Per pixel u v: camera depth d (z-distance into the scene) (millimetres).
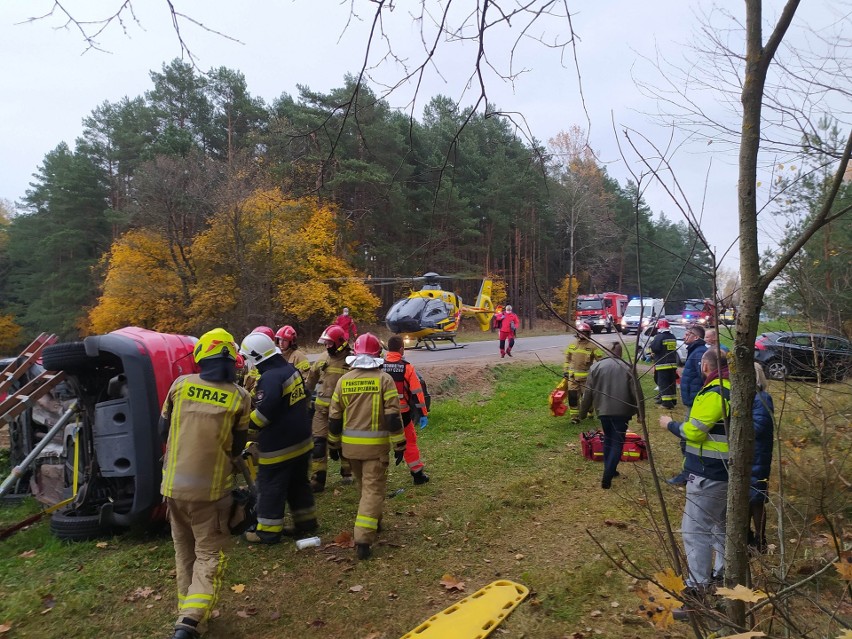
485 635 3623
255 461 5930
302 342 33188
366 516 4844
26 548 5176
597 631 3686
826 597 3555
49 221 39344
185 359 5469
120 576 4547
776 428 2875
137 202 29344
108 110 40875
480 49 2502
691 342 6750
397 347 6930
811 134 2805
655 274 17281
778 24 1912
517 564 4707
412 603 4117
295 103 27719
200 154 29688
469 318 40781
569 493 6406
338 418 5004
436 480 7004
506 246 34531
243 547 5117
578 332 2189
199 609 3557
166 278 29609
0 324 40688
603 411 6371
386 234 32000
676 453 7660
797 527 3252
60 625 3875
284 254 27516
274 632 3775
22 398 5309
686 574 2461
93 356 5043
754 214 2012
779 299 4074
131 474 4984
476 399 12312
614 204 26359
